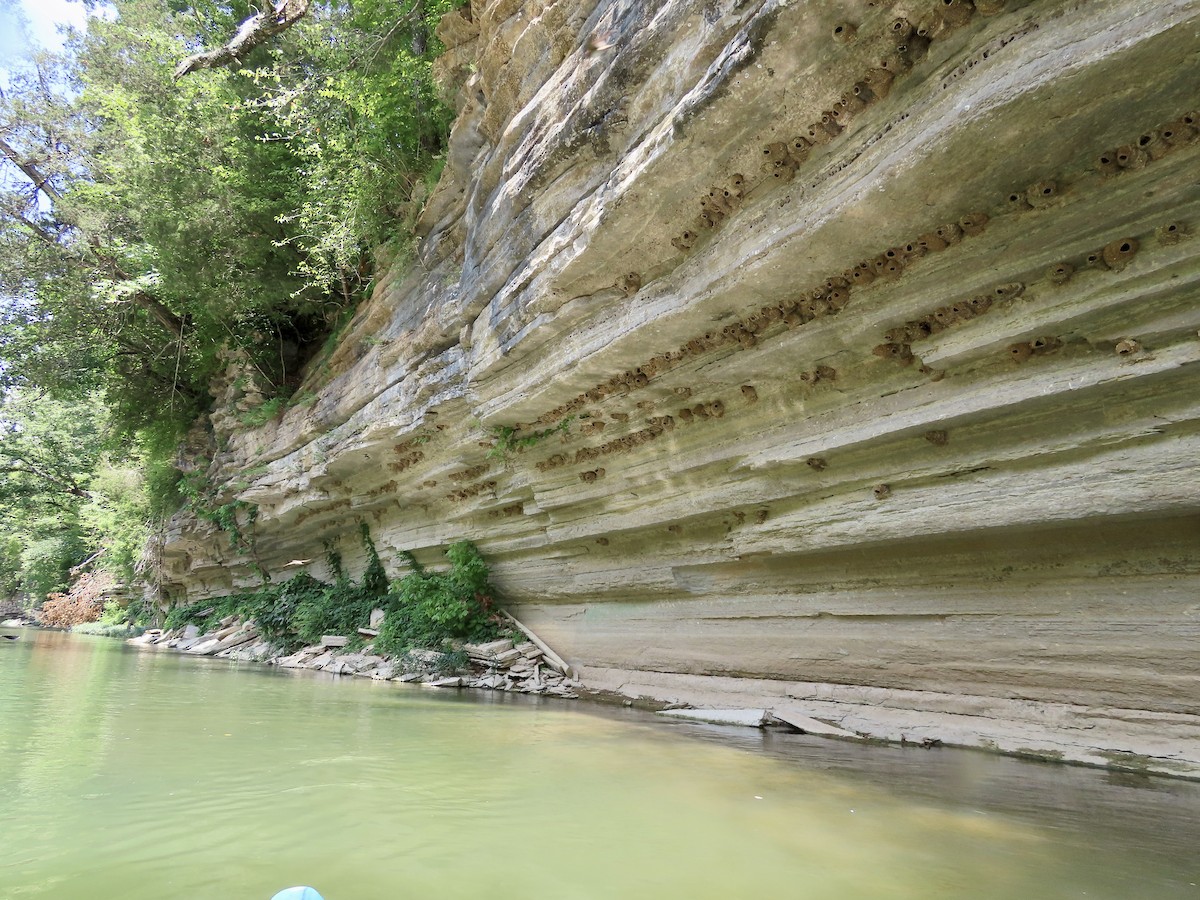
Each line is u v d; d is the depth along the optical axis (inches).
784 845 143.7
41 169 762.2
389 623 545.0
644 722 314.5
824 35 197.9
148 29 735.7
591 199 299.0
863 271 243.1
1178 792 186.1
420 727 284.4
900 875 128.1
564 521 452.4
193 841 141.3
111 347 826.8
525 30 372.2
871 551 290.0
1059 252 203.2
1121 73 159.8
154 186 634.8
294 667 575.8
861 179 211.9
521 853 137.9
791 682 323.0
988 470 239.8
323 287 636.1
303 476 662.5
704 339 305.3
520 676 455.5
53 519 1542.8
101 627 1248.8
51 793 172.9
